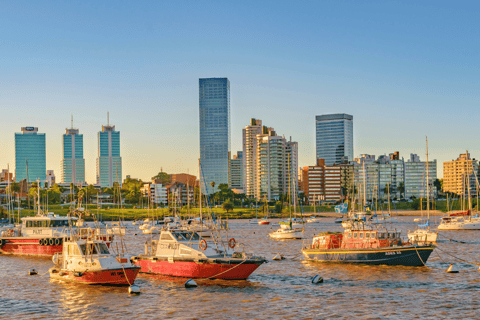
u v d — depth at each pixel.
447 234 142.50
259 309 49.06
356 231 74.69
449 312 47.25
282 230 139.38
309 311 48.19
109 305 51.16
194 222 141.25
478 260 80.50
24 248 93.81
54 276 63.06
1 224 171.62
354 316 46.31
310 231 176.50
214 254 62.91
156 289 57.69
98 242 61.38
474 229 161.00
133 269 58.19
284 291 56.50
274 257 82.81
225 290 57.09
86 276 59.31
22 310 49.91
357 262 72.81
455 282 60.59
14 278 67.12
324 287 58.38
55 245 90.94
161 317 46.91
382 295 54.12
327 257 75.25
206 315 47.31
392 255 70.69
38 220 93.12
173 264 63.47
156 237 156.25
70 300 53.31
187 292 56.19
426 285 58.97
